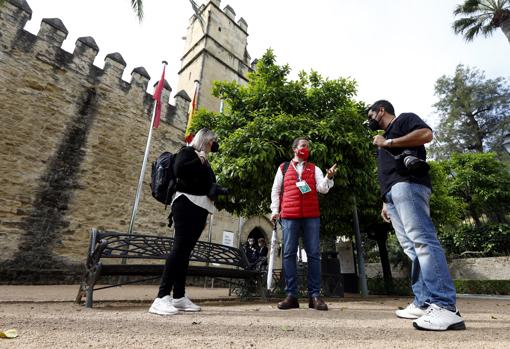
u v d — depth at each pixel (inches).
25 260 279.7
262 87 228.8
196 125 245.9
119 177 367.9
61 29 354.9
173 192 97.0
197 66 581.0
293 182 125.6
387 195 92.4
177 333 58.4
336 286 222.1
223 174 194.1
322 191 120.5
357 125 210.5
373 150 226.7
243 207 235.5
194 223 94.1
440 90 954.7
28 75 319.9
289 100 218.2
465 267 607.2
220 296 200.5
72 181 327.3
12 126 298.0
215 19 634.2
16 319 71.6
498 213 709.9
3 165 284.8
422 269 73.4
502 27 611.2
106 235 123.5
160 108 407.5
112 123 378.3
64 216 312.7
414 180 78.7
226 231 484.4
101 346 46.1
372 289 352.5
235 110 243.4
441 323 65.0
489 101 872.3
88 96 364.8
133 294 192.9
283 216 123.2
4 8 315.0
